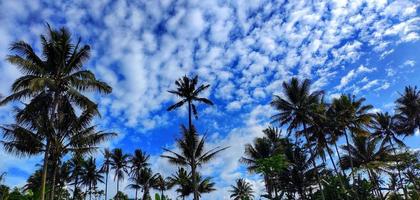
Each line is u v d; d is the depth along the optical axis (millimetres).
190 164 39531
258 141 50219
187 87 40125
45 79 23859
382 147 54844
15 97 24969
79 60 27906
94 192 65688
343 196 48938
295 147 54000
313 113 46344
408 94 56094
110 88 27984
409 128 56000
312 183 53219
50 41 26984
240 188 75688
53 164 26609
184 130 39656
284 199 54344
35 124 24938
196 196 38281
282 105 46594
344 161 55344
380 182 54312
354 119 50531
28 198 34219
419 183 55094
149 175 66875
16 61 24781
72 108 26781
